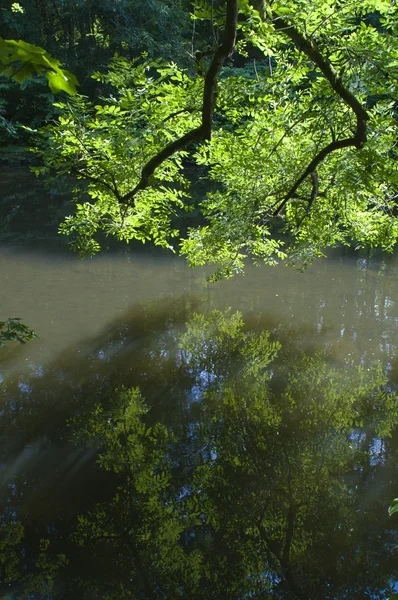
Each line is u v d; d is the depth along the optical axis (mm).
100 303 10773
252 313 10414
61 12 28922
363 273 12961
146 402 7312
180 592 4379
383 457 6148
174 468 6008
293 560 4738
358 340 9227
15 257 13570
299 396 7531
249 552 4828
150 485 5691
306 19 4301
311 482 5770
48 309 10352
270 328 9734
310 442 6516
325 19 4352
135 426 6758
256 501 5504
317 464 6082
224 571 4582
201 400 7395
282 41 4922
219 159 6258
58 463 6004
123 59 5191
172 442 6480
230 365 8352
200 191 21453
